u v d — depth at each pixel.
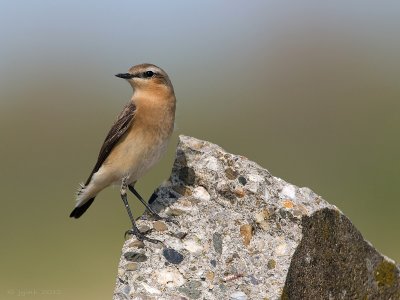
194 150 9.30
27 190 22.91
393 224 19.17
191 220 8.81
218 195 8.98
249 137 26.47
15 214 21.03
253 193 8.80
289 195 8.77
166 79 10.67
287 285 8.20
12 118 28.00
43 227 20.06
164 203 9.03
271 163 24.14
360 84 30.17
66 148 25.92
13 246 18.62
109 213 20.44
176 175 9.25
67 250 18.33
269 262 8.33
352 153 24.64
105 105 29.64
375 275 8.94
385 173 22.91
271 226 8.62
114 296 8.22
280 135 26.56
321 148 25.23
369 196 21.22
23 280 16.36
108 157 10.65
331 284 8.59
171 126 10.72
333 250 8.68
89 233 19.38
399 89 29.53
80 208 11.27
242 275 8.27
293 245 8.42
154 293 8.17
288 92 30.16
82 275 16.62
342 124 27.14
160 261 8.41
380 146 25.03
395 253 17.20
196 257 8.45
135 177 10.74
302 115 28.19
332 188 21.80
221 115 28.28
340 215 8.78
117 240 18.86
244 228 8.62
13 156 25.23
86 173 24.22
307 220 8.54
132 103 10.59
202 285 8.23
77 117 28.28
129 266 8.37
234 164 9.04
